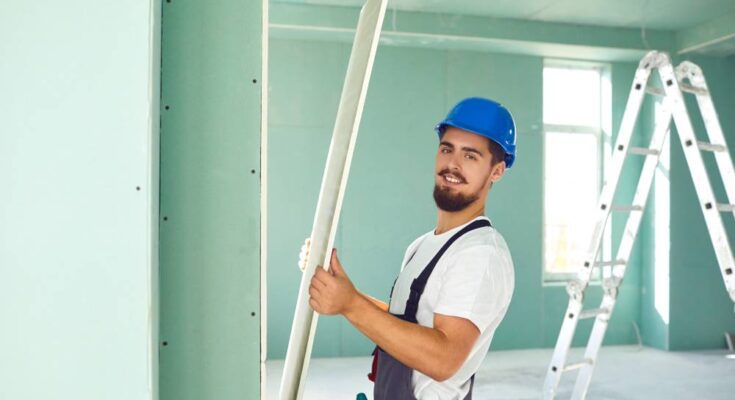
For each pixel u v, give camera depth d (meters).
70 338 0.86
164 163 0.98
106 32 0.86
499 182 6.30
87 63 0.86
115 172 0.87
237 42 1.00
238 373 0.99
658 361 5.82
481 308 1.30
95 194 0.86
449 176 1.46
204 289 0.99
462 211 1.47
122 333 0.87
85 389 0.86
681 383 5.02
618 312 6.63
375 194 6.00
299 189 5.85
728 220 6.42
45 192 0.86
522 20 5.80
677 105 3.40
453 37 5.66
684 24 5.98
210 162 0.99
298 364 1.24
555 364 3.59
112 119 0.87
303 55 5.86
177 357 0.98
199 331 0.99
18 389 0.85
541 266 6.35
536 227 6.35
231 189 0.99
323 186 1.23
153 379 0.88
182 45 0.98
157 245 0.91
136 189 0.87
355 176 5.97
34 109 0.86
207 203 0.99
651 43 6.14
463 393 1.44
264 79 1.00
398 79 6.06
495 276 1.34
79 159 0.86
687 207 6.38
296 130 5.85
